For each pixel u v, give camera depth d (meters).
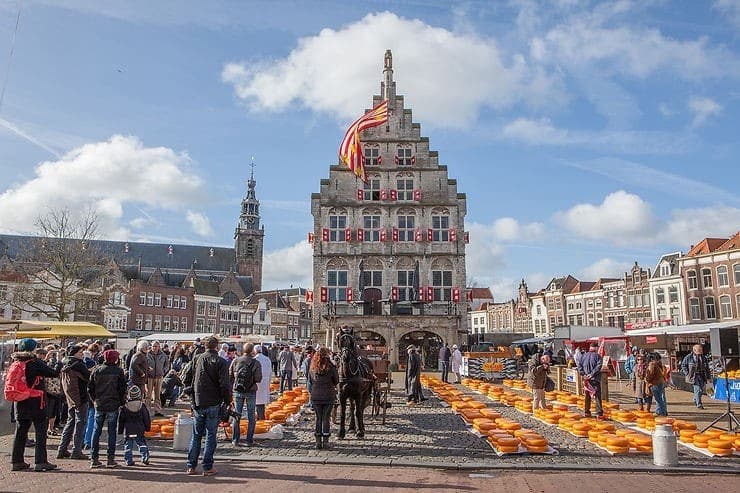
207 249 120.12
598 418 16.39
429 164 48.56
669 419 14.09
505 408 19.39
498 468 10.46
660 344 33.41
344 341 13.66
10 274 57.66
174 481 9.27
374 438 13.38
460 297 46.03
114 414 10.41
